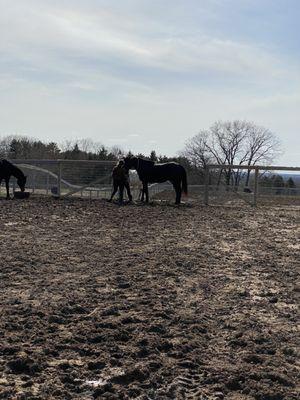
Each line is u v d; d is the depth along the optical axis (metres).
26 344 4.70
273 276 7.92
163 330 5.23
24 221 13.48
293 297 6.76
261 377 4.20
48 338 4.89
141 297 6.46
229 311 6.07
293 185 31.70
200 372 4.27
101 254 9.25
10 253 9.00
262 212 18.61
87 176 23.89
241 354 4.70
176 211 17.50
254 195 21.92
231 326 5.50
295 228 14.17
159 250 9.82
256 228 13.85
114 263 8.45
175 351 4.69
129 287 6.95
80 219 14.37
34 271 7.70
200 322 5.59
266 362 4.53
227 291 6.96
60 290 6.66
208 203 21.92
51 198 21.23
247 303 6.42
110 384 3.95
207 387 4.01
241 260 9.14
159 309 5.95
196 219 15.36
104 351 4.62
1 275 7.38
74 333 5.05
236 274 8.01
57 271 7.75
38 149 74.56
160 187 28.08
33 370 4.17
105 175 23.80
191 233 12.31
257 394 3.89
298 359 4.68
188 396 3.84
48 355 4.50
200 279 7.56
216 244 10.80
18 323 5.27
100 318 5.53
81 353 4.58
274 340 5.12
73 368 4.25
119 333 5.04
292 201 23.89
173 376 4.17
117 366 4.32
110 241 10.75
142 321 5.48
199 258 9.15
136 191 26.30
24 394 3.74
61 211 16.14
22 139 76.94
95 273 7.69
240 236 12.16
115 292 6.64
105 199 21.42
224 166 21.88
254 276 7.92
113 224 13.52
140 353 4.62
